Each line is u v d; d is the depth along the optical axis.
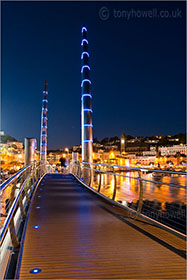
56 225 5.61
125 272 3.36
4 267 3.36
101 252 4.04
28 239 4.66
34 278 3.20
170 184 4.76
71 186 13.45
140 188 6.47
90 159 15.31
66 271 3.39
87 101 16.06
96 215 6.61
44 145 31.81
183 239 4.62
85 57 16.86
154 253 4.00
